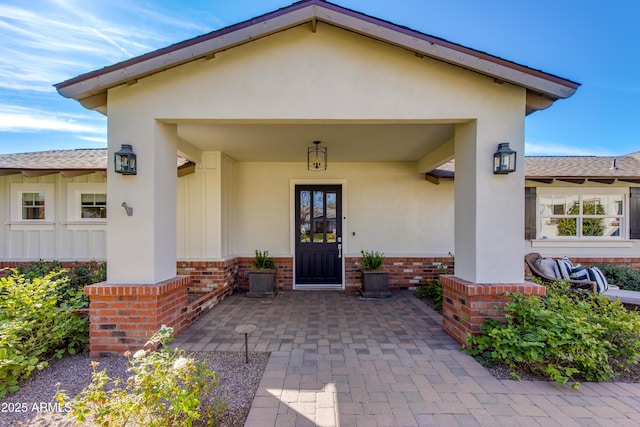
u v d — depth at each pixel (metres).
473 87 3.75
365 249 7.52
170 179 4.14
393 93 3.73
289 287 7.36
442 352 3.69
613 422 2.42
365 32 3.46
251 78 3.71
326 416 2.48
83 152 8.26
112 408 2.03
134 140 3.74
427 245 7.54
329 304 5.98
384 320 4.96
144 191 3.74
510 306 3.47
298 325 4.71
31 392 2.87
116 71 3.44
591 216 7.29
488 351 3.52
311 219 7.55
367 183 7.56
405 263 7.36
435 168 7.09
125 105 3.72
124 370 3.29
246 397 2.75
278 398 2.73
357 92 3.72
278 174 7.51
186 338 4.12
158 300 3.70
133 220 3.74
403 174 7.55
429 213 7.56
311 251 7.53
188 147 5.81
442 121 3.84
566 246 7.25
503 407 2.61
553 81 3.48
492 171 3.77
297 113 3.71
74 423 2.45
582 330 3.09
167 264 4.07
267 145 5.96
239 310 5.53
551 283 4.81
